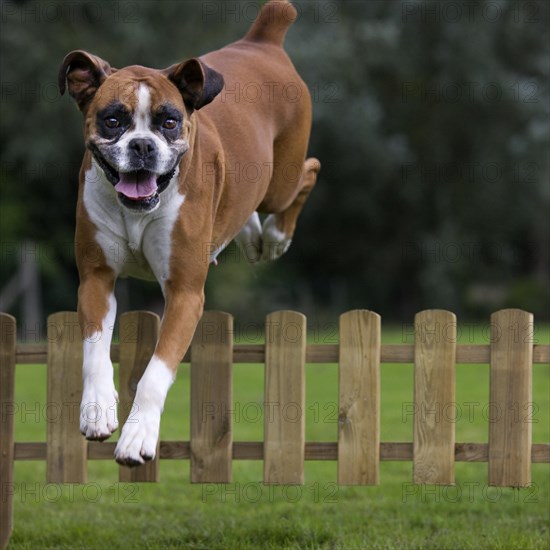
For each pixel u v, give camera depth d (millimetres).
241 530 9547
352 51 38562
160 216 7570
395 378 19422
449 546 8930
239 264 36688
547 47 41781
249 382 18938
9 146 33469
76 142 33156
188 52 33562
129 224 7570
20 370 22375
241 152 8609
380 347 8836
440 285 41281
